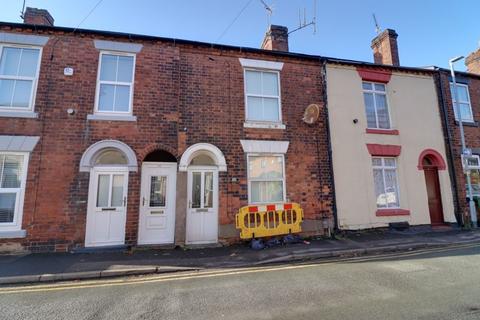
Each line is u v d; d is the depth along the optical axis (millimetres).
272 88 10117
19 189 7504
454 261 6406
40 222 7434
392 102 11320
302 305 4184
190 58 9305
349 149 10312
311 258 7094
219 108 9227
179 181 8453
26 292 4941
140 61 8828
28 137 7684
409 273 5598
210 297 4598
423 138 11344
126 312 4074
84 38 8555
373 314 3814
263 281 5348
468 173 11195
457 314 3756
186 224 8406
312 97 10336
